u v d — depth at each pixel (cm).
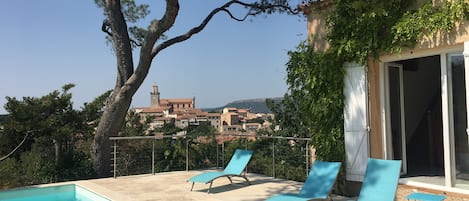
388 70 669
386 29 613
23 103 1292
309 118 735
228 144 1080
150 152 1105
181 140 1116
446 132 565
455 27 533
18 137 1292
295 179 904
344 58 676
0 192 792
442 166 722
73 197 839
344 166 686
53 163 1173
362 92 655
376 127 653
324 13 705
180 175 968
